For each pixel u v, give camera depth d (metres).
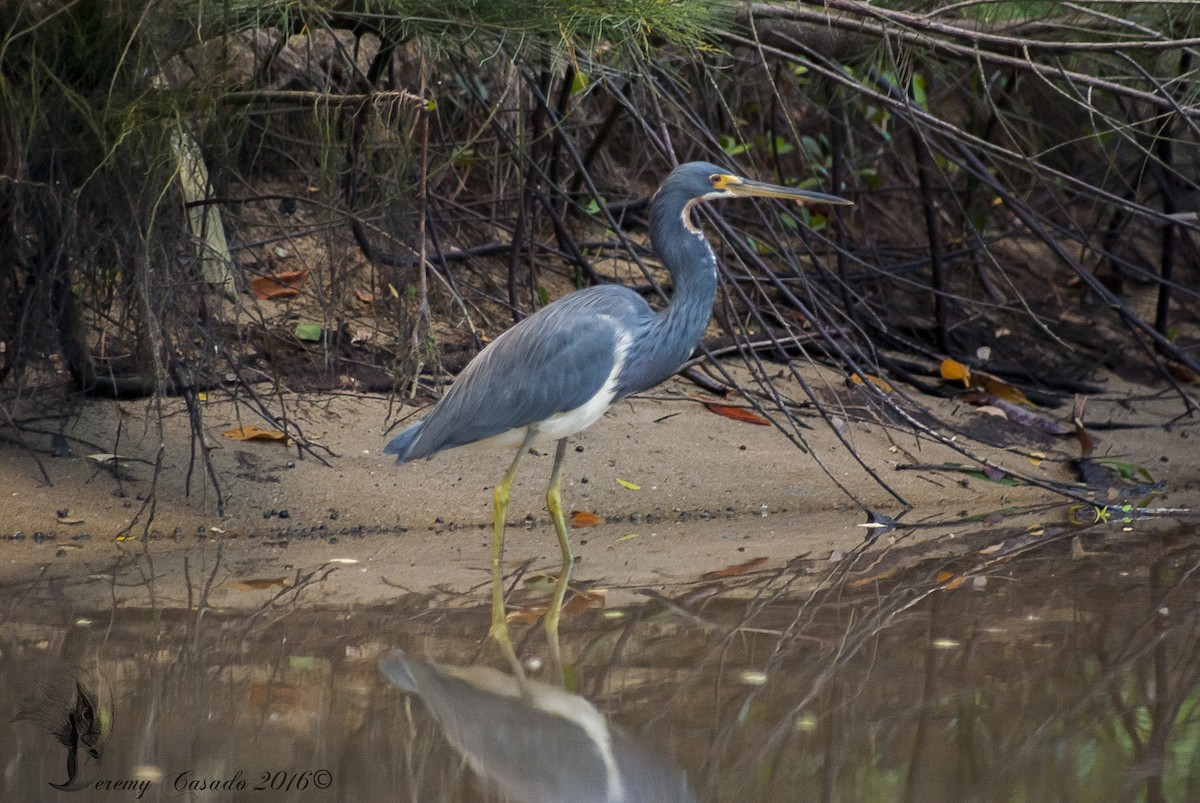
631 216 15.83
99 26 8.97
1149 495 11.67
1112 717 6.34
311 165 12.89
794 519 10.84
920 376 14.11
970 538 10.18
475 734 6.19
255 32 9.65
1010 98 14.54
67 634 7.51
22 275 10.28
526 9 9.34
